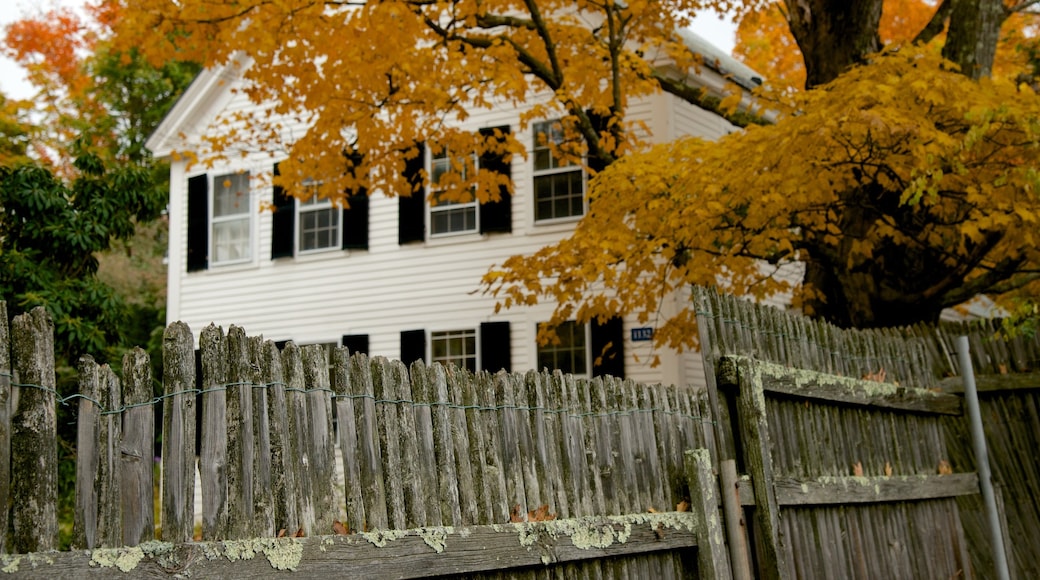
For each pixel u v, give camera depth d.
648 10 12.17
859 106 8.20
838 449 6.45
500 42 11.60
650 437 5.39
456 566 3.83
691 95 12.48
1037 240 8.56
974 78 10.49
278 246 17.67
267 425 3.32
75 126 24.69
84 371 2.82
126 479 2.88
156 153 18.89
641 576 4.98
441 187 12.58
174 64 28.38
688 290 15.12
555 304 15.76
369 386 3.73
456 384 4.21
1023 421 7.87
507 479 4.37
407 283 16.83
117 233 12.79
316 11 10.77
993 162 8.82
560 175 15.93
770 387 5.72
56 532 2.68
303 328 17.47
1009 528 7.74
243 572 3.04
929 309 10.38
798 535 5.74
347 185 12.53
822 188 8.93
